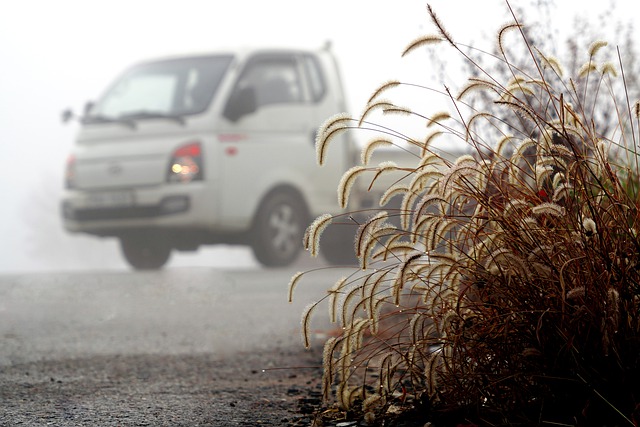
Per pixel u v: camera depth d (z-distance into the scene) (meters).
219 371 9.65
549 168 6.33
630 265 5.88
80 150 26.81
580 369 5.86
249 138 26.19
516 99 6.52
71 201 26.70
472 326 6.12
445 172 6.10
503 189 6.44
